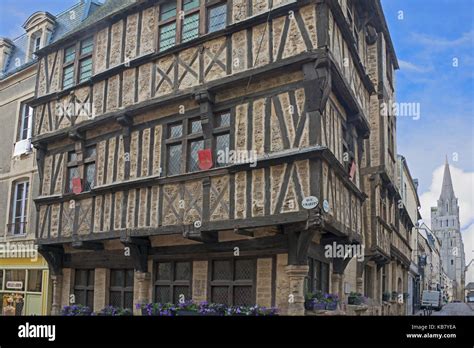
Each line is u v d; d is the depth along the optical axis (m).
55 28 13.67
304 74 7.34
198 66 8.53
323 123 7.43
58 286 10.77
